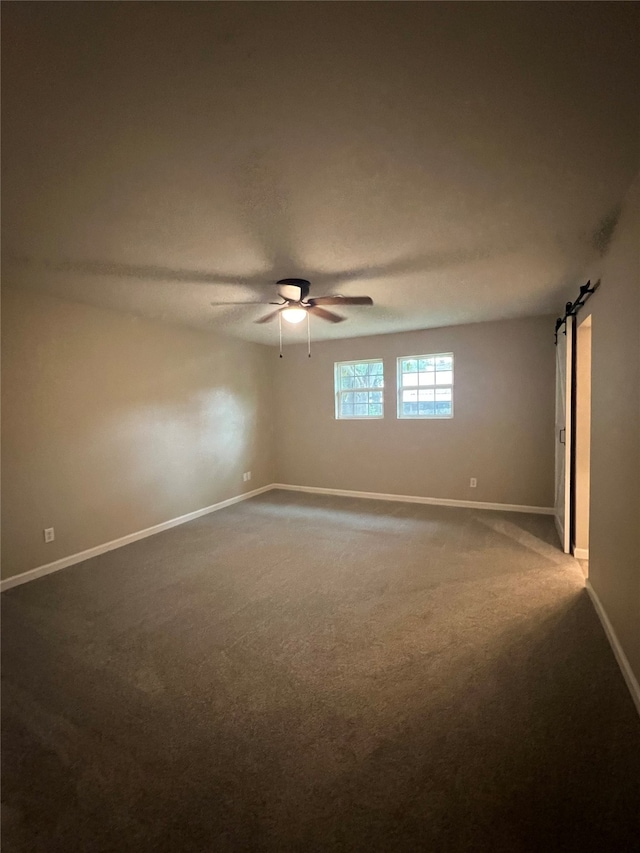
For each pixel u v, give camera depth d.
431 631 2.51
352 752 1.67
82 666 2.26
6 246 2.40
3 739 1.78
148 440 4.41
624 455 2.08
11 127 1.37
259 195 1.87
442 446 5.35
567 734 1.72
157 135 1.44
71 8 0.97
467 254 2.62
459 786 1.51
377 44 1.10
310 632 2.54
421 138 1.49
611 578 2.35
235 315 4.24
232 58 1.13
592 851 1.28
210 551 3.92
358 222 2.15
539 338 4.75
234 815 1.43
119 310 4.02
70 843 1.35
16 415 3.28
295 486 6.46
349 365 6.00
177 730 1.81
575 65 1.17
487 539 4.06
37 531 3.42
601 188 1.87
